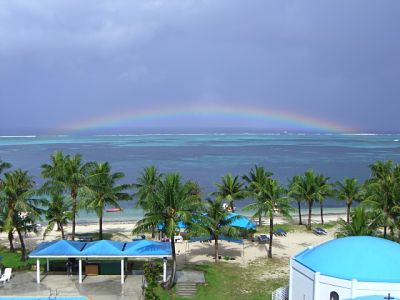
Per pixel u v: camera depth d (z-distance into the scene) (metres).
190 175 144.25
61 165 54.84
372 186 54.28
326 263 32.50
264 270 50.38
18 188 50.25
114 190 55.94
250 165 175.00
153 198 42.50
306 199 72.38
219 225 52.94
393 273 30.59
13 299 39.72
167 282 43.53
